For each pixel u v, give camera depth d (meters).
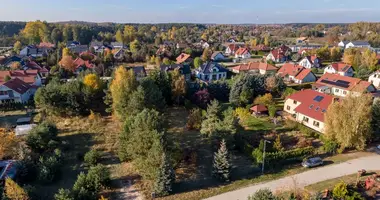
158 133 30.80
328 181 30.45
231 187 30.06
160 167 28.73
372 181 29.08
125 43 167.00
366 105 36.56
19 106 54.28
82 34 173.38
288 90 60.31
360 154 37.16
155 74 57.62
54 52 107.75
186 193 29.11
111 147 39.00
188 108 54.22
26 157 32.69
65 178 32.00
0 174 30.55
